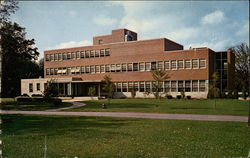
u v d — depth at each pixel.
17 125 14.17
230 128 12.69
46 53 62.34
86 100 43.19
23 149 8.41
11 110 25.94
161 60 47.88
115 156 7.58
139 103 33.34
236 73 54.75
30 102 36.28
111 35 60.16
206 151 8.09
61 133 11.42
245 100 36.94
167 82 47.03
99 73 55.09
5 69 33.53
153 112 21.61
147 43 49.69
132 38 61.34
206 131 11.79
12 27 29.66
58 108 27.92
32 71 72.19
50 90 33.72
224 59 46.00
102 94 53.34
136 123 14.85
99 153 7.91
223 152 7.96
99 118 17.75
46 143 9.29
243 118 17.19
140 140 9.80
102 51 55.09
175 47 53.22
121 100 41.34
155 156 7.56
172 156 7.55
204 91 43.53
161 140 9.78
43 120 16.70
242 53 54.41
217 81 43.56
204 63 43.66
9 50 31.31
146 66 49.62
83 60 57.31
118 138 10.21
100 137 10.43
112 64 53.62
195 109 23.72
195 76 44.28
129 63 51.62
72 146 8.84
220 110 22.52
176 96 45.41
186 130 12.11
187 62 45.28
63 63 59.97
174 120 16.31
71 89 53.06
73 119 17.23
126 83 51.75
